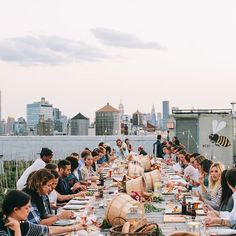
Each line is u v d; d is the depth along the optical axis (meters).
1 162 20.72
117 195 6.02
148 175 9.20
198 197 8.35
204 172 10.16
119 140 22.83
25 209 4.81
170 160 17.78
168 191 9.05
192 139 23.27
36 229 5.49
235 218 6.01
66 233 5.62
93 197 8.56
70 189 9.66
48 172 6.44
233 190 6.45
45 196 7.10
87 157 12.46
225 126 22.66
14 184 16.91
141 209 5.91
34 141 141.38
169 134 25.11
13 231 4.75
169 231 5.64
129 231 5.03
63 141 131.62
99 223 6.12
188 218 6.24
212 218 6.04
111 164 18.03
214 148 22.67
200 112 23.23
